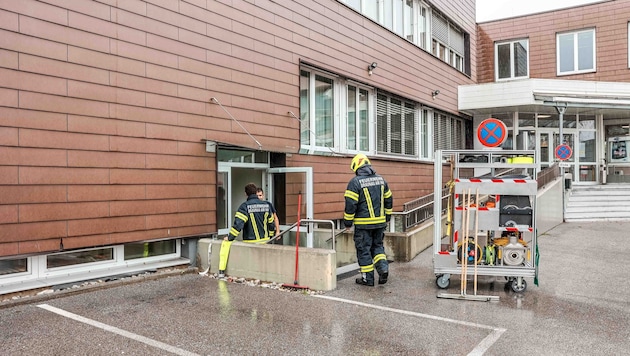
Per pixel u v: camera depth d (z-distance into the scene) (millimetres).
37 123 5922
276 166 9594
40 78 5953
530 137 18609
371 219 6766
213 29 8172
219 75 8258
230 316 5242
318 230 10000
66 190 6191
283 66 9609
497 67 21172
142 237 7047
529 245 6543
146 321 5043
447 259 6492
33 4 5891
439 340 4543
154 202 7215
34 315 5242
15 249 5723
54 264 6465
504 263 6418
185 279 7125
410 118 14883
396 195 13648
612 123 19266
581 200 15922
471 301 6004
